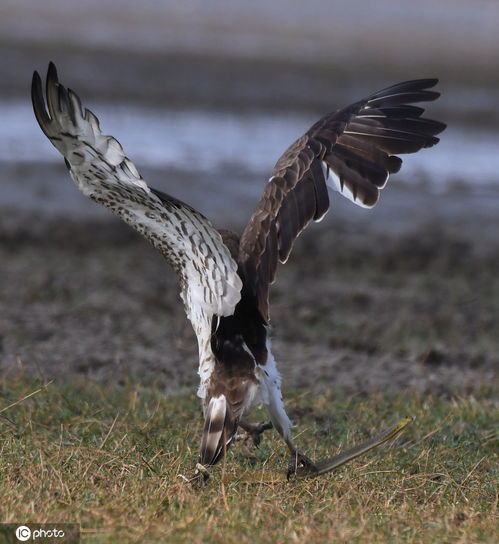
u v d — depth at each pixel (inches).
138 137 1018.7
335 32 1804.9
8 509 283.6
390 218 837.2
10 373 461.1
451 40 1827.0
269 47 1574.8
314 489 319.9
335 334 569.0
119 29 1628.9
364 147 305.3
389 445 381.1
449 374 507.5
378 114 311.3
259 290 300.2
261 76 1333.7
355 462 352.2
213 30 1711.4
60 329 544.4
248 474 324.5
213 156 968.9
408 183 927.0
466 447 384.5
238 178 905.5
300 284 667.4
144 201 286.2
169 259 301.6
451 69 1481.3
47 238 727.1
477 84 1382.9
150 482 314.7
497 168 997.8
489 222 844.0
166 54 1425.9
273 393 308.5
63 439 365.7
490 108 1243.2
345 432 395.5
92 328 552.1
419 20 2032.5
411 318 608.4
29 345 511.8
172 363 495.8
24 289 610.2
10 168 886.4
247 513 295.7
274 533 280.2
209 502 299.4
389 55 1578.5
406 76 1407.5
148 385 459.5
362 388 471.5
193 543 269.9
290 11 1987.0
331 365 509.4
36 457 335.0
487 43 1829.5
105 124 1058.7
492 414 426.9
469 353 545.0
